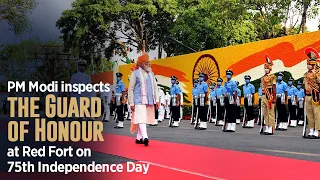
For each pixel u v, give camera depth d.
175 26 34.75
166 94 27.72
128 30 36.41
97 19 30.61
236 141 10.56
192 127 17.89
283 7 28.92
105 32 32.03
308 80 11.59
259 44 20.47
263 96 13.39
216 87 20.94
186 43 34.81
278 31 33.84
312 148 8.87
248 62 21.08
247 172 5.70
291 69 18.61
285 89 15.98
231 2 29.45
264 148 8.84
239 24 32.75
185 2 35.97
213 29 33.56
